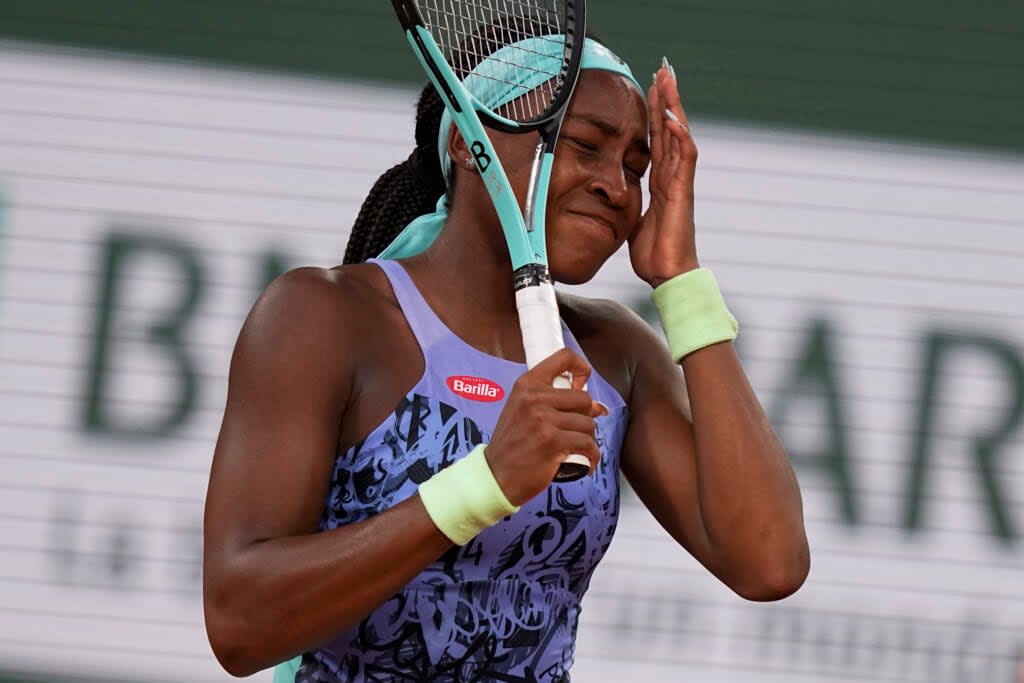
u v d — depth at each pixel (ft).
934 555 84.02
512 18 27.78
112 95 84.99
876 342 85.97
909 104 88.48
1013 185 88.02
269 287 25.21
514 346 26.07
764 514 26.16
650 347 28.78
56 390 82.28
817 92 88.17
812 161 87.35
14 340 82.53
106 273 83.51
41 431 81.87
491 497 22.21
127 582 81.10
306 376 24.08
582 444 22.06
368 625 24.36
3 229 83.41
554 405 22.02
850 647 83.15
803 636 82.89
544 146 24.89
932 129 88.33
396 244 28.89
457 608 24.32
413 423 24.54
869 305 86.43
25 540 81.05
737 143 87.25
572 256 25.44
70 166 84.23
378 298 25.43
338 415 24.39
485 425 24.84
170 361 82.79
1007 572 84.23
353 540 22.61
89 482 81.66
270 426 23.91
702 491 26.61
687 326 26.96
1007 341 86.48
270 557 22.88
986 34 89.35
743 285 86.17
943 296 86.74
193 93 85.20
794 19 88.63
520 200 25.44
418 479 24.32
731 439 26.35
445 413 24.70
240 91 85.35
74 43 85.30
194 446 82.28
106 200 84.07
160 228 84.07
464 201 26.11
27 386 82.17
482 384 25.12
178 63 85.46
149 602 80.94
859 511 84.23
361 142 85.46
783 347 85.66
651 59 87.71
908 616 83.25
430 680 24.41
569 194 25.44
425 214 31.14
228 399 24.67
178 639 80.74
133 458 82.02
